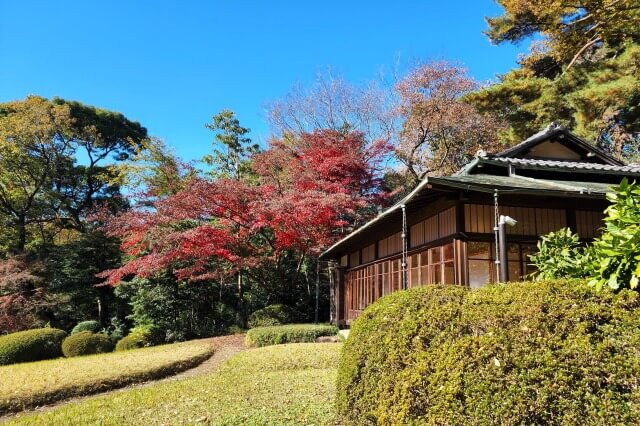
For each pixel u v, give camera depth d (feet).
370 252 43.21
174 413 16.57
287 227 45.27
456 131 63.10
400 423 9.57
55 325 57.62
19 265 54.75
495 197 22.27
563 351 8.45
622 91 47.73
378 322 11.71
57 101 77.56
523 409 8.13
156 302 52.11
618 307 8.84
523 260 25.50
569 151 35.14
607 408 7.76
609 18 48.16
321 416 15.25
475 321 9.80
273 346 33.65
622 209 9.59
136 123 90.38
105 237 60.08
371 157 58.70
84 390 22.40
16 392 20.71
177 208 43.91
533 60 64.54
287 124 81.10
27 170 66.13
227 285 57.88
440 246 27.40
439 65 69.62
